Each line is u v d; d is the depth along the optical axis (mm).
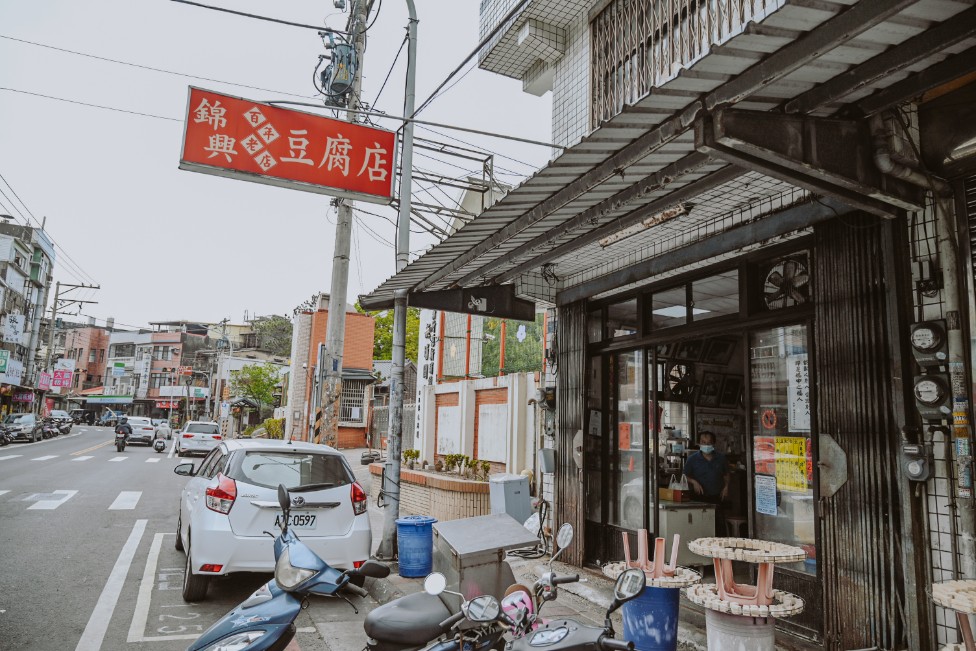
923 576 3758
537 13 7492
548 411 8266
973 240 3654
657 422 6715
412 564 6832
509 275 6961
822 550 4391
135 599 6125
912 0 2365
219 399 54750
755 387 5480
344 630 5523
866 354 4184
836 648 4176
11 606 5770
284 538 3844
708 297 6004
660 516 6543
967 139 3564
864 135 3512
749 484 5469
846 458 4234
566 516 7492
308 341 33125
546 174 3975
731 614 3584
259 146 6051
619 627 5359
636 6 6520
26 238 44312
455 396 14531
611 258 7090
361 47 10578
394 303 7918
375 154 6484
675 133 3262
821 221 4574
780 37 2646
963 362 3629
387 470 7660
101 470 19500
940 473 3725
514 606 3088
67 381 53500
